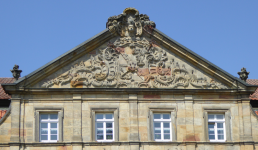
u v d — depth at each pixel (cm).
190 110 3969
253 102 4291
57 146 3797
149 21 4041
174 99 3978
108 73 3956
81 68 3941
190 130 3931
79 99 3897
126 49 4012
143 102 3947
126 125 3894
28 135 3806
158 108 3947
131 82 3956
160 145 3869
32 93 3875
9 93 3862
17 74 3978
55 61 3894
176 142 3881
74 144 3797
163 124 3956
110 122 3922
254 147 3912
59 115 3869
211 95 4016
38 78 3878
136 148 3831
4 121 3809
